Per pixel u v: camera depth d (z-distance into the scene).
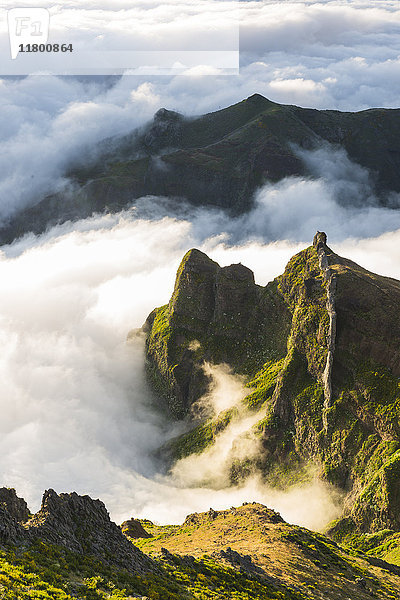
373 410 158.75
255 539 83.12
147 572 54.00
